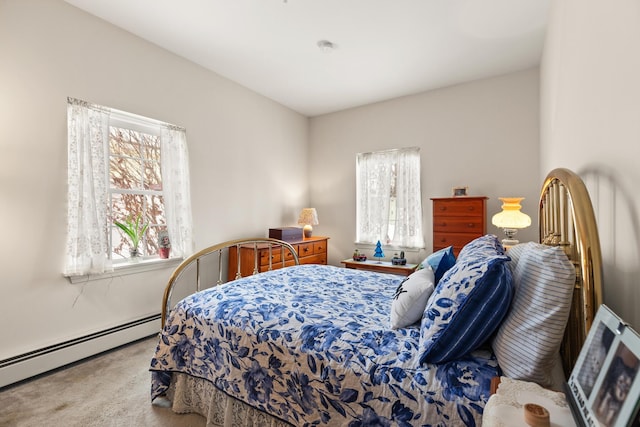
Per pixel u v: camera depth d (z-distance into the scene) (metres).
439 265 1.83
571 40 1.51
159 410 1.76
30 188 2.14
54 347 2.19
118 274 2.61
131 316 2.70
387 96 4.07
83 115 2.35
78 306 2.37
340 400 1.18
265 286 2.08
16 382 2.02
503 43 2.79
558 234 1.31
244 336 1.49
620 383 0.54
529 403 0.76
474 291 1.11
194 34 2.70
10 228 2.06
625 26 0.86
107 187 2.50
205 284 3.36
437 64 3.20
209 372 1.61
